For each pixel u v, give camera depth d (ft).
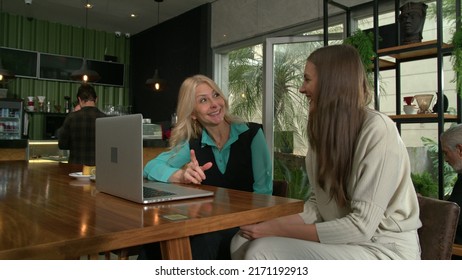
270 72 13.89
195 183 4.59
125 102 22.71
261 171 5.44
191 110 5.49
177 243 2.77
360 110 3.70
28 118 18.78
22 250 2.01
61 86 20.56
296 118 13.50
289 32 14.19
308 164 4.31
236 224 2.98
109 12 18.62
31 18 19.29
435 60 10.70
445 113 8.66
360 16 12.14
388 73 11.68
